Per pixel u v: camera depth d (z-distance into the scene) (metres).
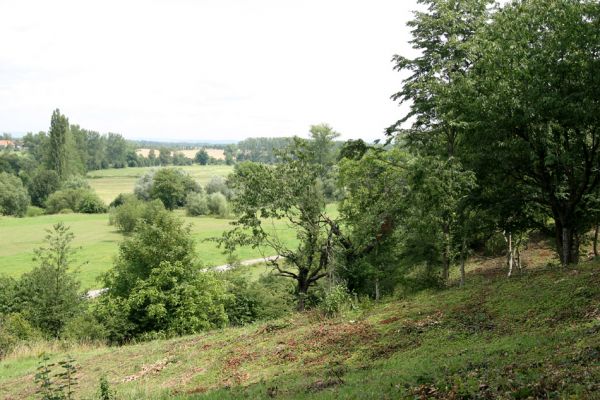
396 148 32.34
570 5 16.94
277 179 29.25
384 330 16.25
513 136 20.45
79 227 96.06
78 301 29.70
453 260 30.36
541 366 9.02
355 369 12.89
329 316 21.59
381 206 30.36
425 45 26.73
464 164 24.38
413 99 27.61
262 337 19.23
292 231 62.72
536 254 35.44
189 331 26.09
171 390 14.40
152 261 27.62
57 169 138.75
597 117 17.27
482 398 8.10
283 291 32.84
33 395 16.06
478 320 14.88
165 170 118.88
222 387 13.73
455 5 25.91
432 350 13.08
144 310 26.81
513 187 23.67
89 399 14.13
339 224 32.28
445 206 23.98
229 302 29.77
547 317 13.22
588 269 16.81
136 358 19.69
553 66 17.67
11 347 23.56
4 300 29.92
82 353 22.34
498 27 19.56
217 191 119.94
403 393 9.34
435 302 18.48
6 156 157.62
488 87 20.06
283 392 11.72
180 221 29.12
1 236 85.56
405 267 28.98
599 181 21.16
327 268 29.61
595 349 9.16
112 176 190.62
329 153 85.19
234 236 30.84
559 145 20.09
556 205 22.02
